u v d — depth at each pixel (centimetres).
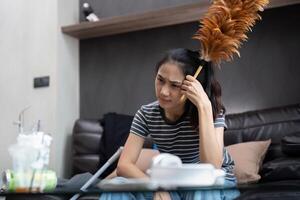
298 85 259
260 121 228
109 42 325
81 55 333
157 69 126
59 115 309
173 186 85
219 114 130
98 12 332
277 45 267
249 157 200
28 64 319
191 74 121
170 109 129
